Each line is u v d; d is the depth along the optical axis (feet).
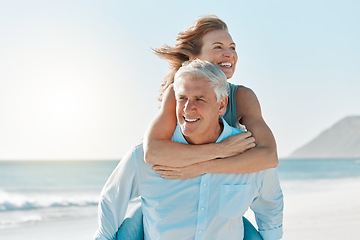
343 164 250.78
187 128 6.23
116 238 6.66
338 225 24.53
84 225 31.04
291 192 56.03
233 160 6.34
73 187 91.30
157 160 6.26
